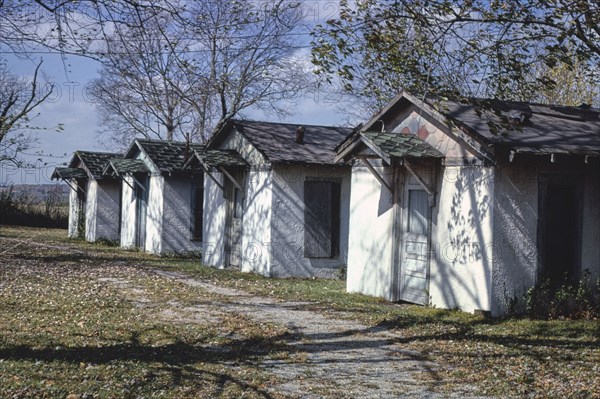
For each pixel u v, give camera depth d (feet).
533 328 38.40
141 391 24.34
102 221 108.37
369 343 34.14
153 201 90.68
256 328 37.14
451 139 44.91
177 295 49.47
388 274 49.65
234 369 28.22
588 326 39.14
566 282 44.27
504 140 41.55
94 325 36.35
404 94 48.01
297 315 42.01
